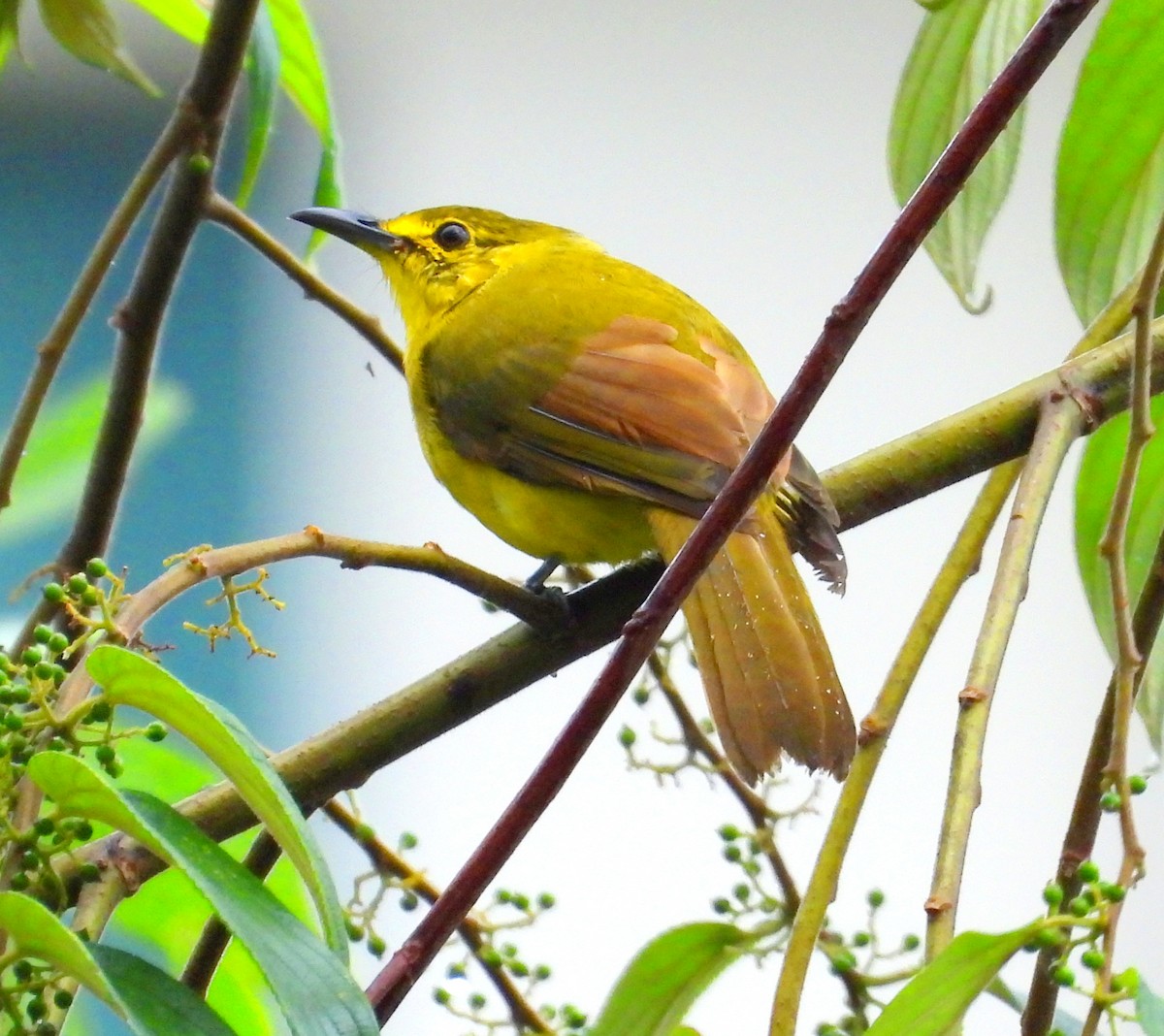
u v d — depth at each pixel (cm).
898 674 443
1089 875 388
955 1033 392
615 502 452
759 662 446
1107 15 445
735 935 445
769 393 453
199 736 356
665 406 451
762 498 448
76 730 367
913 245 359
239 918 324
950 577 443
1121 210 446
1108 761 443
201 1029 322
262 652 422
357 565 442
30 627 444
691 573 367
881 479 448
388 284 460
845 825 441
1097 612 446
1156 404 446
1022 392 447
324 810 445
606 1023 445
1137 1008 367
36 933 320
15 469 446
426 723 445
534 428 453
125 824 342
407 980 355
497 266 458
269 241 449
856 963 444
